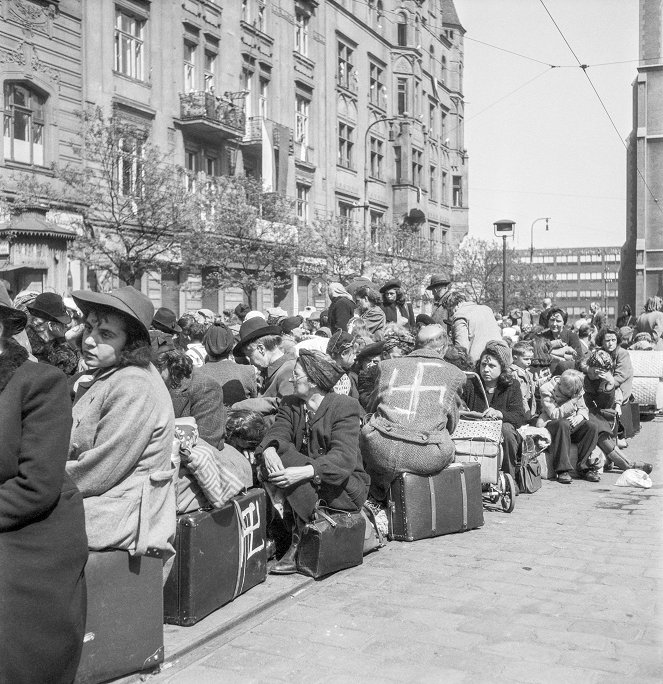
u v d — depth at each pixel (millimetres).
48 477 3047
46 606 3094
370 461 6574
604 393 9883
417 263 38344
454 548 6176
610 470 9898
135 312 3645
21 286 17438
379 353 7684
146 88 25531
